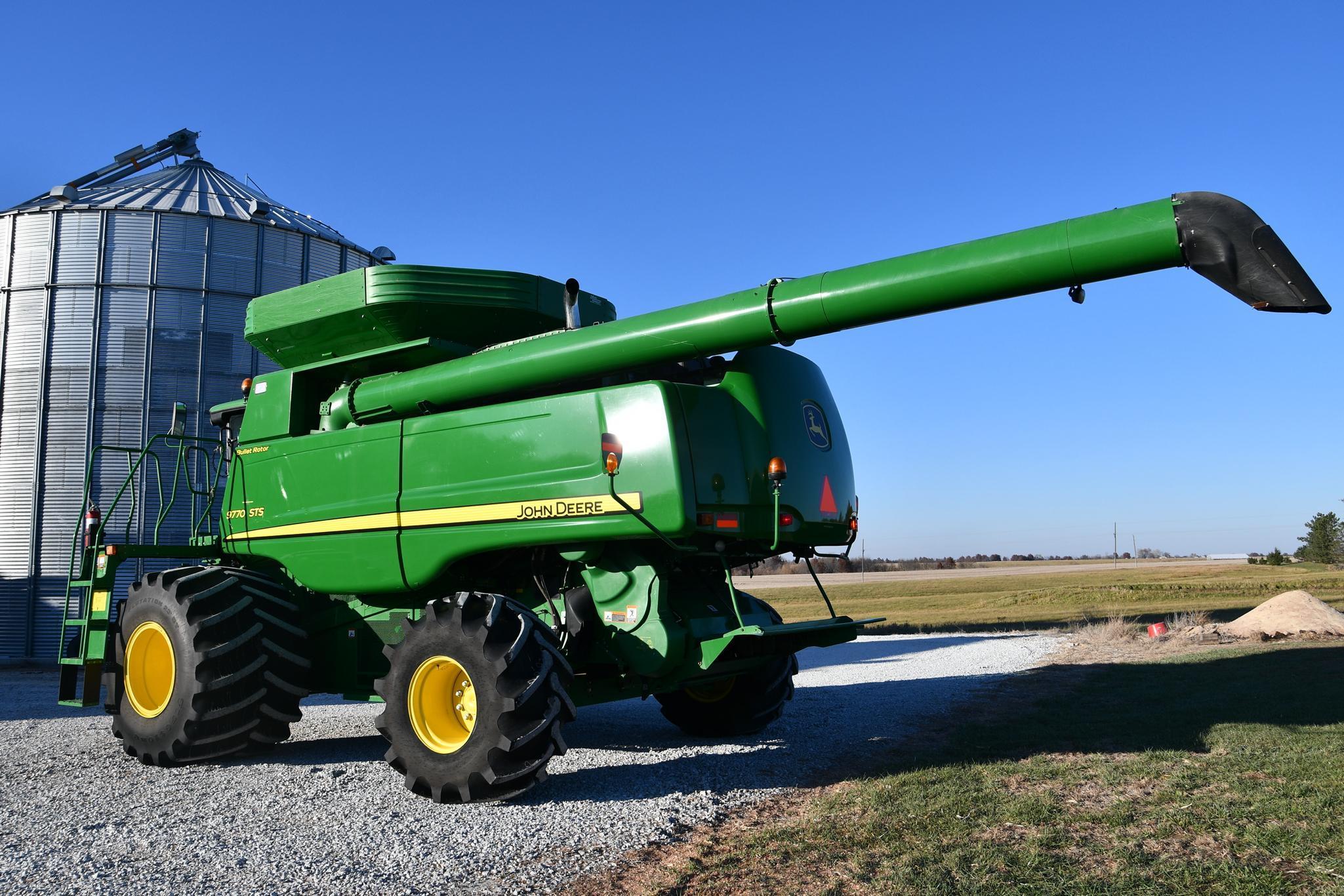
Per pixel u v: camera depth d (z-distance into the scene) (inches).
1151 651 505.7
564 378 237.9
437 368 260.4
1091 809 181.0
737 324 209.2
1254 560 3280.0
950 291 185.0
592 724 335.3
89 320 771.4
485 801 203.2
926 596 1648.6
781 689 297.6
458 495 243.6
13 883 152.4
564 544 232.8
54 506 758.5
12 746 297.7
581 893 144.9
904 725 298.8
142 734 260.4
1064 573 2677.2
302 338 297.1
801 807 195.0
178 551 314.7
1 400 774.5
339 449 272.5
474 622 208.7
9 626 751.7
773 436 247.0
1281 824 165.5
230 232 798.5
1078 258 173.3
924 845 160.1
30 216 781.9
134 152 903.1
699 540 231.0
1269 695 310.3
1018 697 350.0
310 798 213.3
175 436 337.7
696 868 153.6
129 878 154.7
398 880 152.4
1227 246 162.1
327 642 288.7
